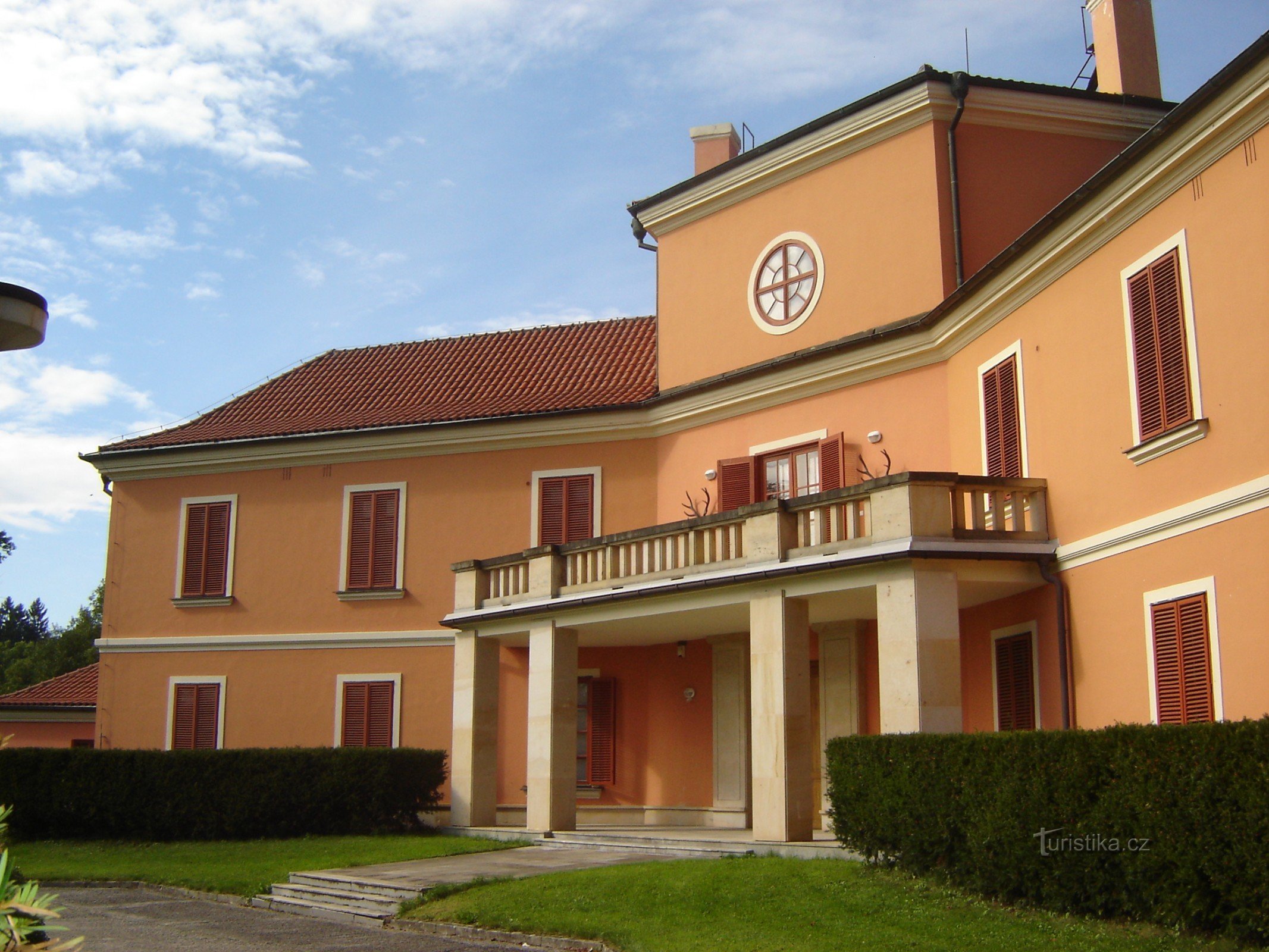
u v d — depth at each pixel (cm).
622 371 2520
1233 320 1179
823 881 1265
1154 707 1288
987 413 1697
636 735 2220
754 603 1641
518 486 2405
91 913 1476
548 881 1397
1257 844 872
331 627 2489
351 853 1817
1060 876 1059
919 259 1925
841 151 2070
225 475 2641
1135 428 1338
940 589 1460
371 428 2475
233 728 2517
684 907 1213
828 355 1959
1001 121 1973
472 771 2066
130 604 2653
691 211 2312
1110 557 1383
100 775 2169
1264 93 1117
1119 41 2109
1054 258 1494
